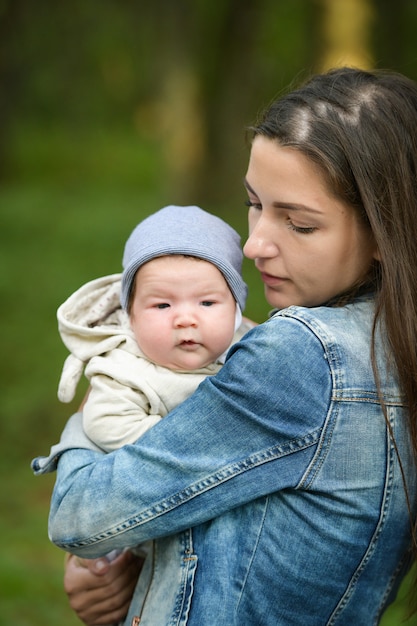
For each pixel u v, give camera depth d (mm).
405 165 2451
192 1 19766
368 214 2400
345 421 2395
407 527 2570
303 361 2367
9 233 21391
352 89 2496
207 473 2375
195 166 20531
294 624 2488
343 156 2395
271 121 2484
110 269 17609
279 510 2436
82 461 2553
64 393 2715
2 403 9852
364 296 2557
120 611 2908
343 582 2496
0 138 30547
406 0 17109
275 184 2449
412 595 2820
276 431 2359
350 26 14117
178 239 2625
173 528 2420
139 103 36594
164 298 2629
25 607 5844
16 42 23016
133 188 31281
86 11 21844
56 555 6672
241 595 2428
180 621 2445
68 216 24297
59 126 36719
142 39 25375
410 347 2408
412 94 2557
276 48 21141
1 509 7449
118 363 2656
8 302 14609
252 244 2518
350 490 2424
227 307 2689
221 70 20391
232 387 2373
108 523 2432
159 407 2617
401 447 2459
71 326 2709
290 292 2561
